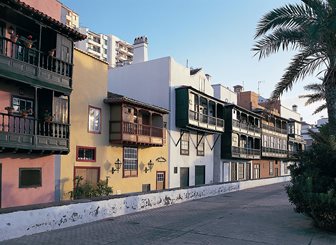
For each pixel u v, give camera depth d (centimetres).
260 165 4766
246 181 2961
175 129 2866
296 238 973
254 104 4678
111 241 919
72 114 1870
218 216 1368
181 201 1855
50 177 1627
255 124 4400
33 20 1419
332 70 1205
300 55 1316
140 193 1535
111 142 2144
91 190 1880
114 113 2150
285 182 3988
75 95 1895
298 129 6122
